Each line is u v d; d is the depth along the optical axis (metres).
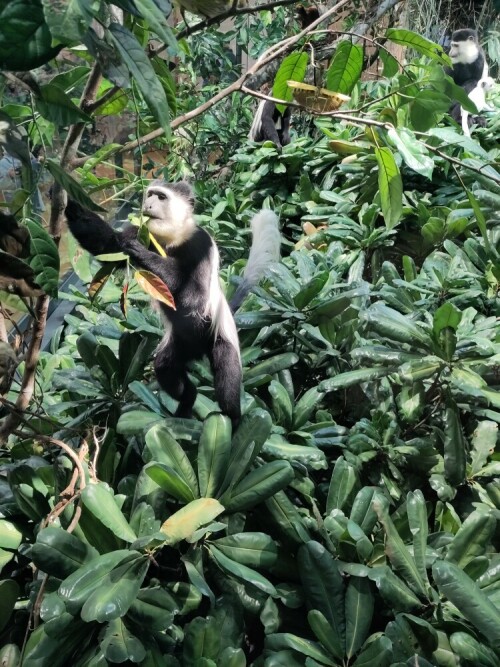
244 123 7.36
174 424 2.39
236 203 5.72
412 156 1.77
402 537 2.42
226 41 7.20
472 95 6.62
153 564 2.12
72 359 3.44
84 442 2.13
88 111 1.57
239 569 1.98
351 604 2.08
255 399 2.77
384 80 5.79
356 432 2.74
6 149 1.21
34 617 1.88
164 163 6.62
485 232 1.93
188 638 1.92
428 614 2.12
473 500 2.71
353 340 3.14
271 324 3.01
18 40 0.91
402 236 4.56
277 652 1.99
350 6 5.46
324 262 3.80
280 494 2.31
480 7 9.28
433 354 2.62
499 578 2.17
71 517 2.02
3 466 2.47
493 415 2.78
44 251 1.45
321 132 6.11
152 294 1.65
